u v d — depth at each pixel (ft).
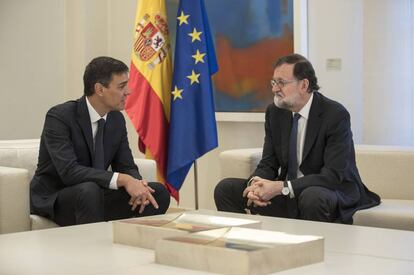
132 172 10.92
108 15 18.90
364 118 15.14
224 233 5.79
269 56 15.64
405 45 14.82
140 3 13.97
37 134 19.81
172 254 5.34
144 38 13.82
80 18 18.51
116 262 5.50
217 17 16.44
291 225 7.50
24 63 19.90
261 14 15.71
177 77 13.46
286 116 10.83
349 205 10.15
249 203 9.98
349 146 10.37
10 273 5.13
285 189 9.87
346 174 10.26
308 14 15.21
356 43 14.78
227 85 16.34
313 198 9.61
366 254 5.75
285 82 10.41
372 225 9.98
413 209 10.19
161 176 13.65
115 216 10.61
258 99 15.87
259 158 11.90
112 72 10.44
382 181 11.74
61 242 6.53
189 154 13.30
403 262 5.40
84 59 18.52
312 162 10.50
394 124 14.99
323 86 15.10
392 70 14.92
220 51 16.43
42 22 19.44
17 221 9.78
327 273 4.99
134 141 18.49
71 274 5.04
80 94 18.76
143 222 6.49
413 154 11.55
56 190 10.53
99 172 10.01
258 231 5.89
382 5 14.87
